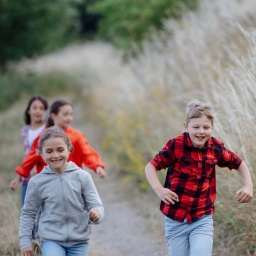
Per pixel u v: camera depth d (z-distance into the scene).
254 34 14.57
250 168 11.47
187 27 23.48
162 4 29.38
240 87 13.02
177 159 9.32
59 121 12.41
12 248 12.52
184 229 9.28
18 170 12.20
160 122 19.56
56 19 50.81
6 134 30.44
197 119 9.12
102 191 19.27
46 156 9.13
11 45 46.97
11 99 42.81
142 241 13.87
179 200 9.27
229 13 21.05
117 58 33.75
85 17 75.00
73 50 55.84
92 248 11.46
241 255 11.51
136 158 19.09
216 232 12.57
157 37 28.34
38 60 53.97
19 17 46.19
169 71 23.17
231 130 13.49
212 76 17.98
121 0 31.86
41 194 9.21
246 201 9.33
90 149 12.31
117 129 23.50
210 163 9.31
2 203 15.70
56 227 9.13
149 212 15.99
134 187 19.02
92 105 33.97
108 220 15.87
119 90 26.55
